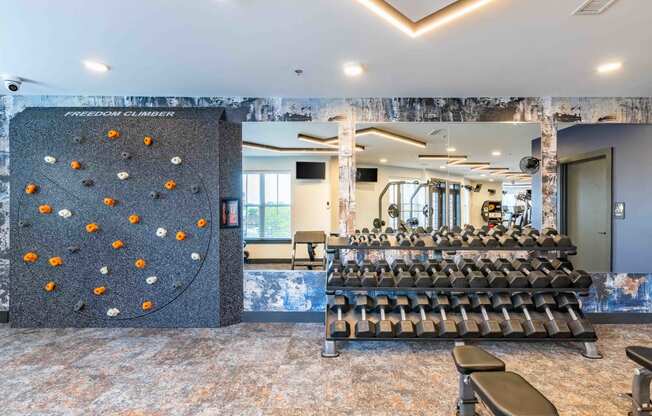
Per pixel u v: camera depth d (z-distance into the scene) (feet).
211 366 8.38
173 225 11.09
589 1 6.00
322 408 6.67
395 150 12.16
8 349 9.34
